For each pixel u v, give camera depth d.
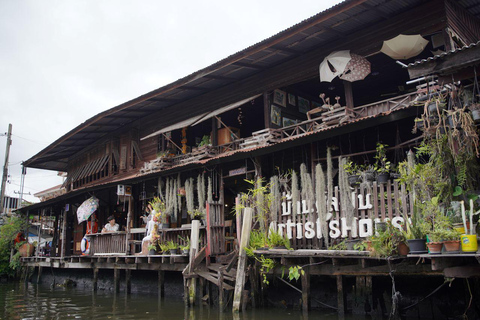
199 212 13.95
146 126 20.58
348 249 9.62
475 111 7.49
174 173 15.29
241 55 13.82
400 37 11.37
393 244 8.35
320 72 13.50
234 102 16.38
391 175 10.02
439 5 11.38
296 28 12.34
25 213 25.66
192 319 10.45
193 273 12.23
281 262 10.38
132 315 11.52
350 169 10.73
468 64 7.40
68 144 24.27
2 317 11.88
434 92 8.85
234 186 16.98
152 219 14.86
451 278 8.02
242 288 10.90
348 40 13.23
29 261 23.05
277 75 15.00
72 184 26.20
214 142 16.67
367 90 17.28
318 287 10.86
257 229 12.32
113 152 22.09
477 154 7.51
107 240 16.83
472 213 7.10
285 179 12.49
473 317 8.23
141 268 15.02
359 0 11.01
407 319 9.23
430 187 8.29
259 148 12.55
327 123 12.69
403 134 12.38
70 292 17.73
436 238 7.27
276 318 9.92
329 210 10.45
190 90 17.17
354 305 10.04
